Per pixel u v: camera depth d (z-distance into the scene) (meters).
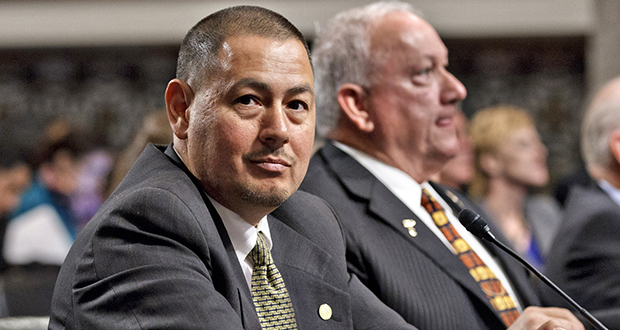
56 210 5.54
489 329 2.16
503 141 5.11
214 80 1.56
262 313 1.62
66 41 8.97
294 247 1.80
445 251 2.24
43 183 5.62
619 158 3.31
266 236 1.75
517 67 9.42
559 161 9.28
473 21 8.71
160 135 3.29
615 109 3.37
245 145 1.54
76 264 1.49
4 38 8.93
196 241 1.47
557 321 1.94
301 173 1.60
